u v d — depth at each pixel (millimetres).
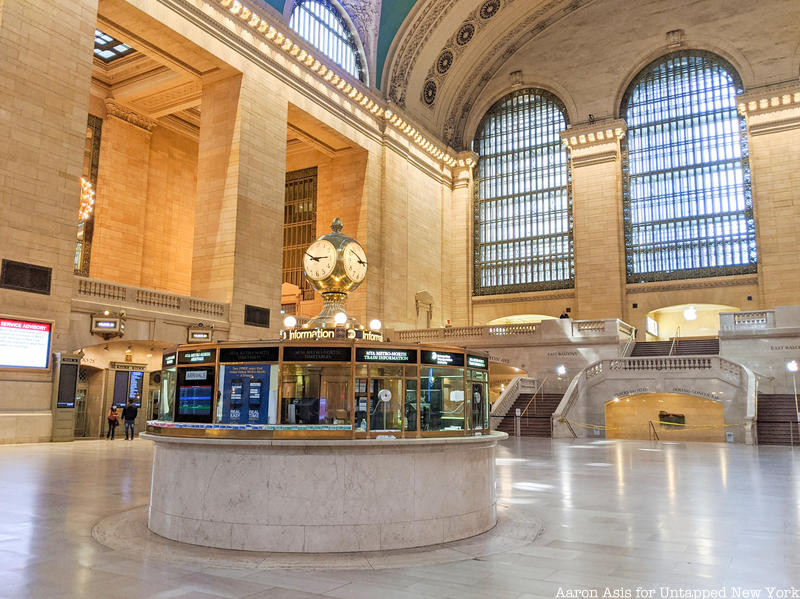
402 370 6742
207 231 26156
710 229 34844
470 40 40062
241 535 6160
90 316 20078
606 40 38656
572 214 38750
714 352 28938
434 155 40281
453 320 41188
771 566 5648
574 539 6746
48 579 5109
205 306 24109
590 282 36938
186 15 24078
